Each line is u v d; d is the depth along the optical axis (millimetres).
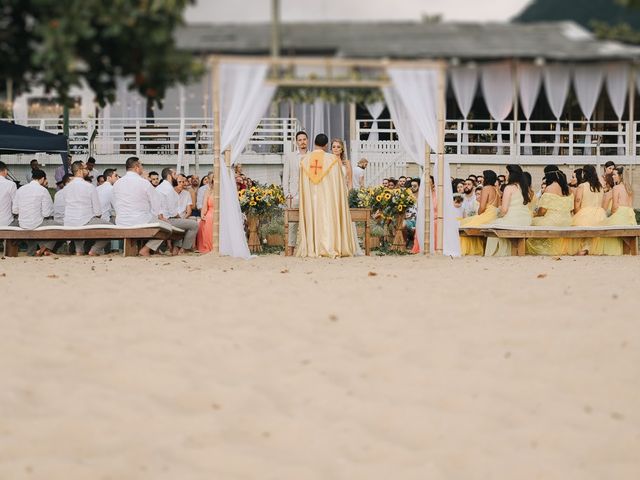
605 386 7727
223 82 15531
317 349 8719
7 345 8719
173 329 9406
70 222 18109
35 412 7098
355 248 17953
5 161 30750
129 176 17953
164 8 9562
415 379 7883
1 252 19828
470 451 6500
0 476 6059
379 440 6648
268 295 11195
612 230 18328
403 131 18094
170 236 18359
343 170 17719
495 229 18219
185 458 6375
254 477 6094
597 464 6320
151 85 10383
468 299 10852
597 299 10734
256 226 19672
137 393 7566
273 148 29328
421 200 18406
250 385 7707
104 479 6047
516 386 7703
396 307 10430
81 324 9594
